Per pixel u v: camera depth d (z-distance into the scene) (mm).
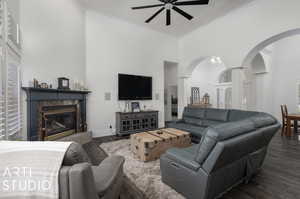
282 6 3230
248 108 4387
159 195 1761
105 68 4512
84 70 4062
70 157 877
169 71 7082
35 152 864
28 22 2643
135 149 2926
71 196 814
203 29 5148
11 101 2045
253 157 2014
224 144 1334
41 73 2881
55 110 3205
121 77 4734
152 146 2670
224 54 4477
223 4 3887
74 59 3680
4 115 1826
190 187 1627
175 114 6973
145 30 5332
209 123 3693
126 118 4559
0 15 1757
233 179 1807
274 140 3898
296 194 1785
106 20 4496
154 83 5629
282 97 5750
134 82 5027
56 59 3184
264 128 1880
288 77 5613
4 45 1850
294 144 3580
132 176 2186
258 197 1734
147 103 5441
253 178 2135
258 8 3641
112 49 4633
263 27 3555
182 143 3008
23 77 2590
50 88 2951
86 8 4137
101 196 1033
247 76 4320
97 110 4391
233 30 4211
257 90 6359
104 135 4512
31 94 2654
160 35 5727
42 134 2885
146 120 4965
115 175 1233
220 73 8086
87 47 4184
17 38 2301
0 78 1706
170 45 6016
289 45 5586
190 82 8008
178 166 1752
